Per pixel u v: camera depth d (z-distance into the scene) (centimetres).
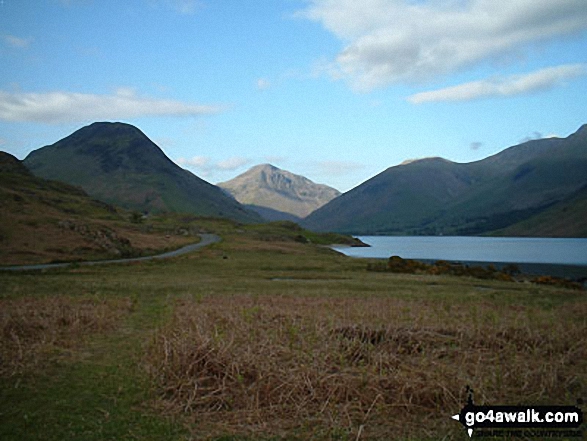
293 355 1108
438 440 769
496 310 2080
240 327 1399
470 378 1009
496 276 4828
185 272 4506
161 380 998
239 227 16025
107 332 1585
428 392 912
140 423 826
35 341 1377
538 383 1004
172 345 1149
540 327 1543
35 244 5334
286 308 2012
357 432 786
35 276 3659
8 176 12556
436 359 1135
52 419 838
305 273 4575
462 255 11744
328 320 1581
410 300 2528
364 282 3756
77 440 755
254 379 989
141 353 1273
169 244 7731
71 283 3189
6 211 6525
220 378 995
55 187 13650
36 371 1109
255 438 770
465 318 1709
